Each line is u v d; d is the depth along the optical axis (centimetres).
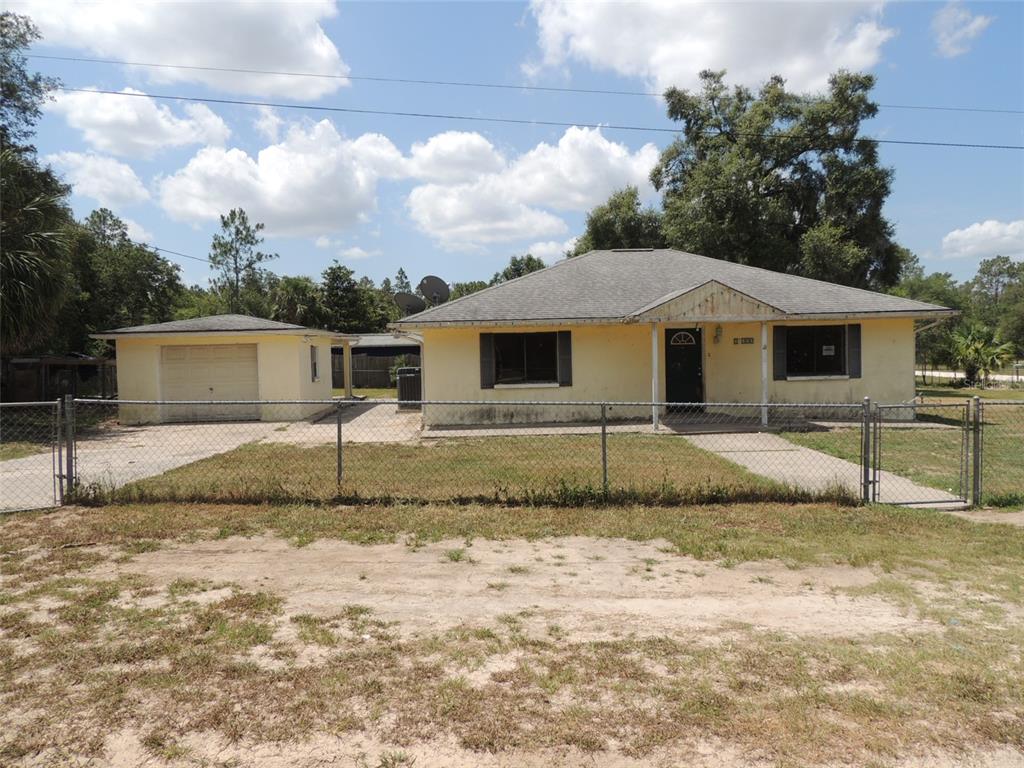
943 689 346
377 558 568
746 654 388
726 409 1636
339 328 4616
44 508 725
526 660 381
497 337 1595
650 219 3609
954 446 1202
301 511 705
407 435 1444
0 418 1762
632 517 683
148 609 453
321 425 1733
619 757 290
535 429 1478
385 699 338
